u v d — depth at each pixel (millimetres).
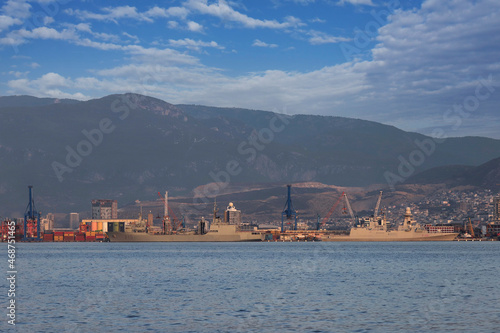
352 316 73812
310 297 91688
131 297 92438
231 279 122750
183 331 64938
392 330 65250
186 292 98938
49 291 101938
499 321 70375
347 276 128750
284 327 66875
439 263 172750
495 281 117062
